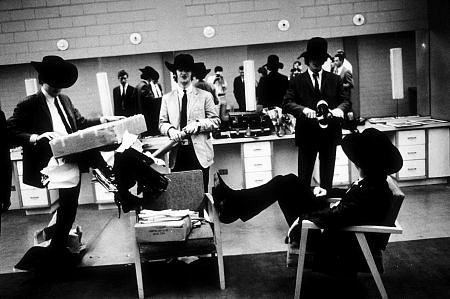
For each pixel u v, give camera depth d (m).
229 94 7.74
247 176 6.79
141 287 3.79
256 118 6.87
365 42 7.61
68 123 4.67
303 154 5.28
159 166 4.43
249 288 3.88
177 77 5.05
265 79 7.25
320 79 5.24
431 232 4.91
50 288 4.18
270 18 7.54
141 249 3.72
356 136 3.39
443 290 3.63
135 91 7.42
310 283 3.90
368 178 3.35
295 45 7.63
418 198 6.20
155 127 7.36
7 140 4.10
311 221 3.38
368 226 3.31
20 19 7.48
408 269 4.04
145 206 4.27
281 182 3.87
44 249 4.46
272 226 5.54
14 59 7.56
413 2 7.41
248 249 4.81
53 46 7.56
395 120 7.22
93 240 5.49
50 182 4.36
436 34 7.15
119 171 3.90
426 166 6.72
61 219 4.43
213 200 3.82
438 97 7.22
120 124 4.27
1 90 7.67
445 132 6.67
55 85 4.39
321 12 7.51
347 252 3.49
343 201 3.39
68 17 7.50
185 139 4.77
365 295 3.64
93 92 7.73
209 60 7.70
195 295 3.82
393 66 6.90
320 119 5.00
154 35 7.56
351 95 7.70
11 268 4.78
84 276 4.39
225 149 7.04
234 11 7.52
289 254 3.73
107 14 7.51
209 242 3.74
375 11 7.48
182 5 7.50
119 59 7.69
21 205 6.88
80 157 4.42
